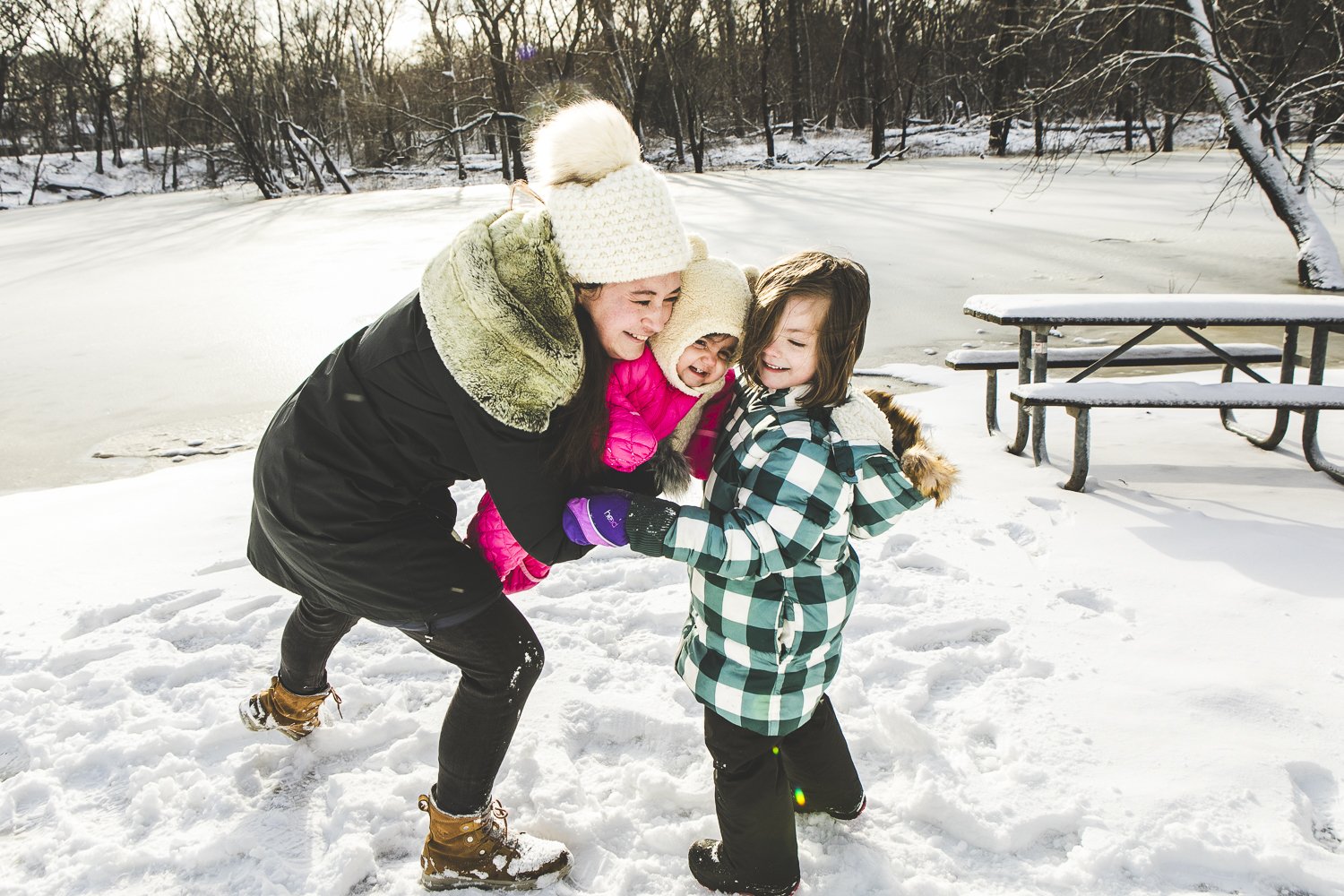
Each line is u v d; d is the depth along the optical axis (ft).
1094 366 14.75
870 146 120.57
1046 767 7.71
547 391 5.45
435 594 6.08
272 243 59.31
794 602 6.00
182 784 7.88
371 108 136.67
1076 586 10.73
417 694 9.15
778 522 5.63
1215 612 10.01
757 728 6.10
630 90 107.24
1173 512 12.64
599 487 5.99
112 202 129.80
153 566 12.26
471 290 5.33
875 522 6.13
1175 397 13.15
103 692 9.34
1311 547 11.34
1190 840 6.81
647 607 10.66
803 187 76.23
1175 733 8.07
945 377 21.02
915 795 7.36
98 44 160.35
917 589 10.73
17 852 7.27
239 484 15.49
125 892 6.84
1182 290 30.09
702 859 6.69
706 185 81.41
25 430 20.63
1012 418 17.40
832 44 155.53
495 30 98.43
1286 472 14.05
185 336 30.60
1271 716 8.25
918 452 5.87
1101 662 9.19
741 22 138.72
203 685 9.23
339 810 7.44
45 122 167.53
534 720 8.60
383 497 6.11
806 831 7.24
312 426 6.07
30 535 13.53
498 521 6.71
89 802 7.80
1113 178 71.20
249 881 6.92
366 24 151.53
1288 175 31.17
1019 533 12.28
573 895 6.69
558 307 5.40
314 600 6.80
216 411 21.66
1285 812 7.13
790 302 5.62
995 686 8.84
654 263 5.40
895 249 40.47
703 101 124.36
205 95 145.79
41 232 81.87
